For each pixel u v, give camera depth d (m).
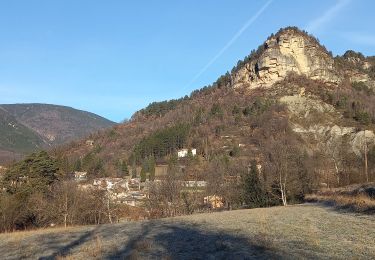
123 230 27.22
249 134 158.38
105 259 16.86
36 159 75.88
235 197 75.00
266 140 128.62
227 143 152.12
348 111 168.50
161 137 164.25
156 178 119.62
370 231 19.70
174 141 162.62
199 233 22.70
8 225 52.88
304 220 25.55
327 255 14.70
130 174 136.88
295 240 18.09
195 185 84.19
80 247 20.80
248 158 123.00
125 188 102.69
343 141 135.88
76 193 65.44
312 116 165.00
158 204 72.50
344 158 89.00
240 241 18.77
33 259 18.42
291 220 25.92
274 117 164.00
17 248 22.27
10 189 67.25
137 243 19.94
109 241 22.25
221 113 189.62
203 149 149.62
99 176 125.88
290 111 172.12
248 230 22.38
